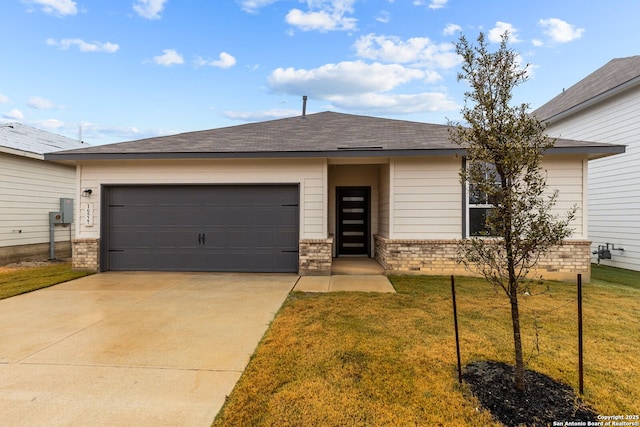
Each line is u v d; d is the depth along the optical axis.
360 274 7.64
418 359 3.20
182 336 3.88
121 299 5.52
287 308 4.94
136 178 7.86
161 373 2.99
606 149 6.56
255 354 3.37
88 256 7.87
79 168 7.87
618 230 9.44
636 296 5.61
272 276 7.46
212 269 7.91
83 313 4.76
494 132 2.67
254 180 7.74
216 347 3.56
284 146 7.60
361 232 10.49
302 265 7.60
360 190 10.48
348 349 3.43
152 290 6.16
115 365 3.14
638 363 3.11
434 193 7.45
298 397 2.57
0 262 9.37
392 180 7.53
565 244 7.04
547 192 7.07
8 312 4.79
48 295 5.79
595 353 3.32
